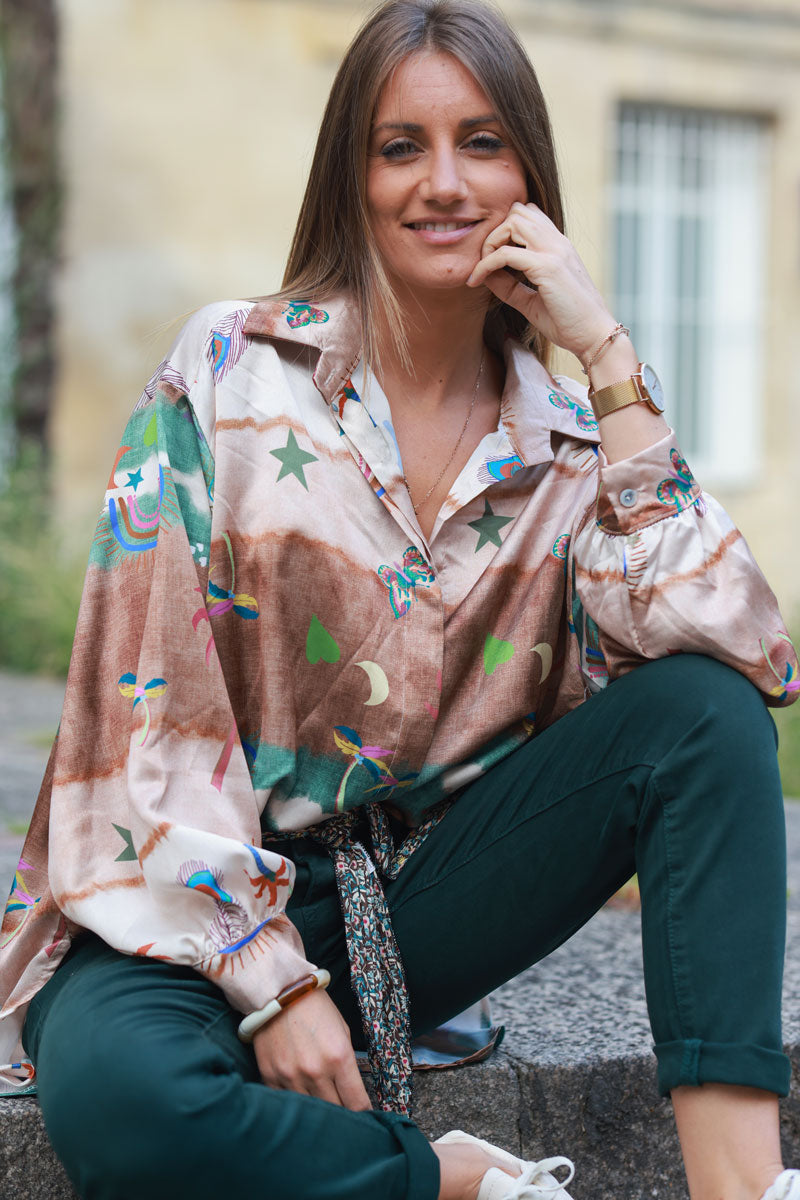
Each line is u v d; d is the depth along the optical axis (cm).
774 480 977
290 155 842
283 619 158
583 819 154
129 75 806
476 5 167
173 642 152
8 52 777
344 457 163
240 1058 142
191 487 160
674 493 159
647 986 146
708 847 143
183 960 142
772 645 156
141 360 814
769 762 147
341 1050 142
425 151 166
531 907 158
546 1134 181
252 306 167
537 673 168
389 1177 136
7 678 600
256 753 159
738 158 962
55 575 652
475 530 168
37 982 156
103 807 154
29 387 785
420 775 163
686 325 959
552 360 188
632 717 152
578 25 898
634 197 939
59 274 796
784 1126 190
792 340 974
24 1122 157
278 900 146
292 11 835
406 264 168
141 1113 129
